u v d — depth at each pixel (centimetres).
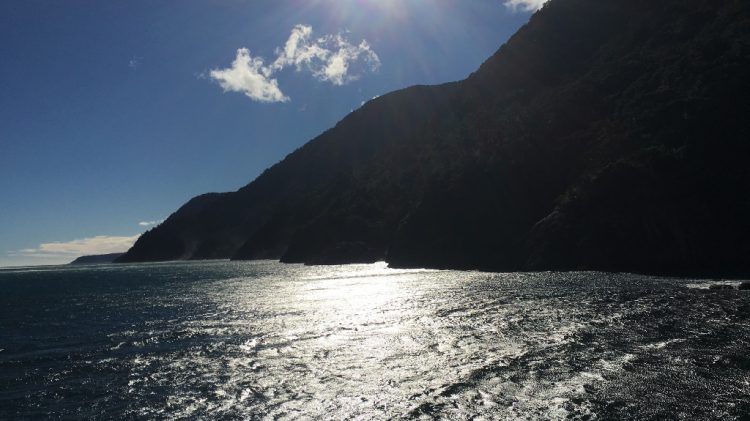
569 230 6831
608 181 6788
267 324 3434
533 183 8381
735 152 6275
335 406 1808
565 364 2131
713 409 1638
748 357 2142
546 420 1593
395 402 1811
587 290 4316
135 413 1845
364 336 2866
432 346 2547
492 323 3034
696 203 6006
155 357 2644
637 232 6284
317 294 5075
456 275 6588
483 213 8500
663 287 4362
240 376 2220
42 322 4150
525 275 6041
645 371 2005
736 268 5503
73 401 2000
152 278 10331
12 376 2386
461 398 1809
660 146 6812
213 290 6350
